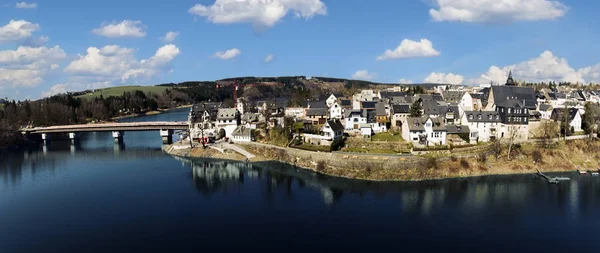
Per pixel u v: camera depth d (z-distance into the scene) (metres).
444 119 179.50
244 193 126.25
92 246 89.69
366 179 137.25
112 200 121.00
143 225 101.06
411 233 94.12
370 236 92.75
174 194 126.44
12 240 93.25
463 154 146.00
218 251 86.31
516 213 106.06
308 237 92.62
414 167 138.25
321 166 150.00
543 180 135.25
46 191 131.12
